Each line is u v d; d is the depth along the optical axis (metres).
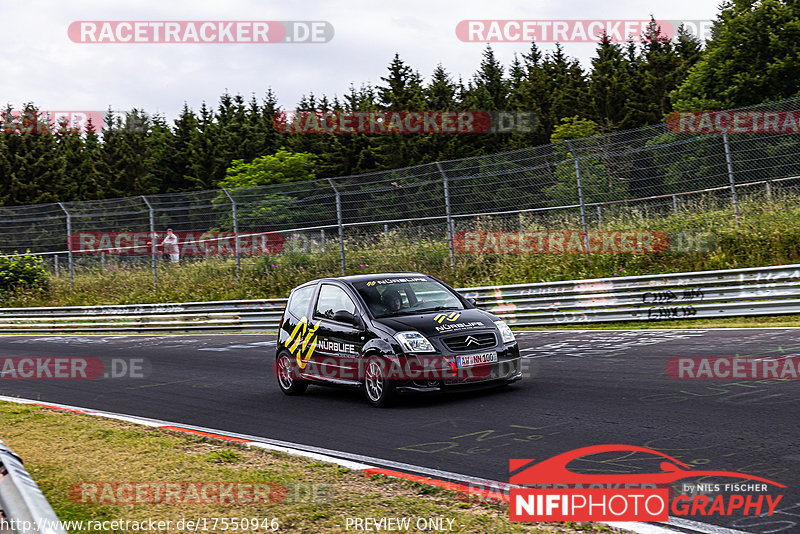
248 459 5.89
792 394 6.68
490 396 7.84
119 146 54.34
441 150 43.47
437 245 17.39
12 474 3.74
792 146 14.20
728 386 7.27
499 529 3.99
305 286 9.54
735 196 14.76
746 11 26.61
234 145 54.22
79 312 20.52
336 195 18.30
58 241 23.56
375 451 5.99
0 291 23.41
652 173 15.36
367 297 8.47
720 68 26.53
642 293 13.05
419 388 7.51
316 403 8.42
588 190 15.70
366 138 45.84
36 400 9.73
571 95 48.81
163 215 21.06
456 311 8.27
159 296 20.73
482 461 5.44
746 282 12.30
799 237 13.98
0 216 24.12
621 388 7.66
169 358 13.34
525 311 14.33
